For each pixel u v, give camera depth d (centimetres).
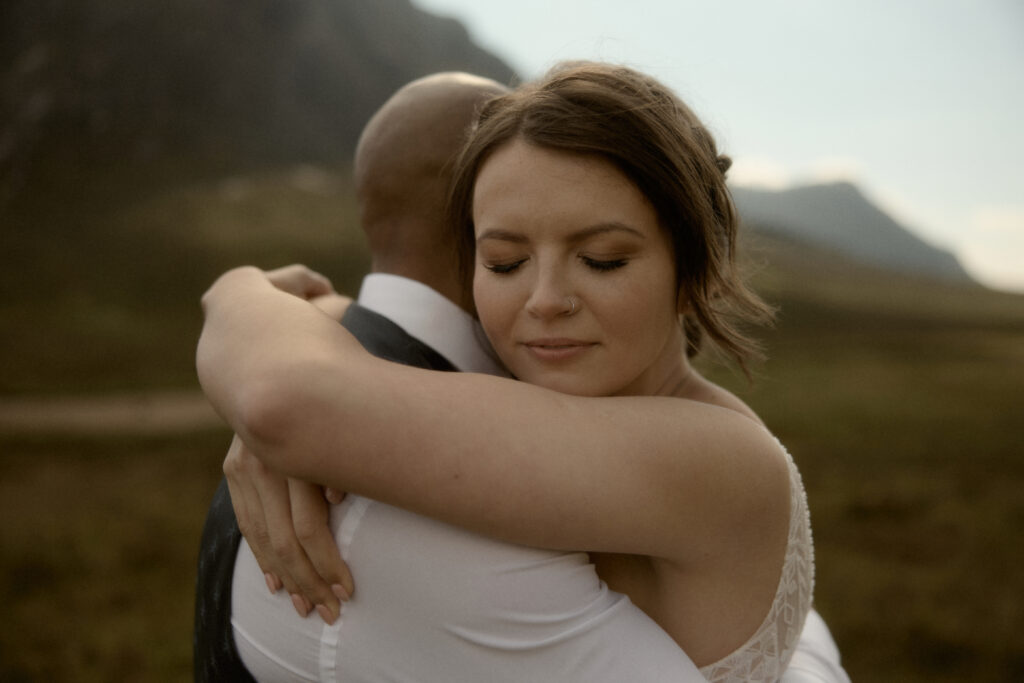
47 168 5597
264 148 8194
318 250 5394
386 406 97
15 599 724
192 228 5447
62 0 6556
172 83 7681
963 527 949
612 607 108
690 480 103
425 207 138
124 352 3434
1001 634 614
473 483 96
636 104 109
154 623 668
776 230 10094
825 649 157
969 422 1864
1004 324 6538
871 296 7138
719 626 114
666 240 113
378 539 104
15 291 4006
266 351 103
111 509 1100
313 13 10812
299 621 111
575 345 110
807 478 1225
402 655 107
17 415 2247
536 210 107
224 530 126
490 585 103
